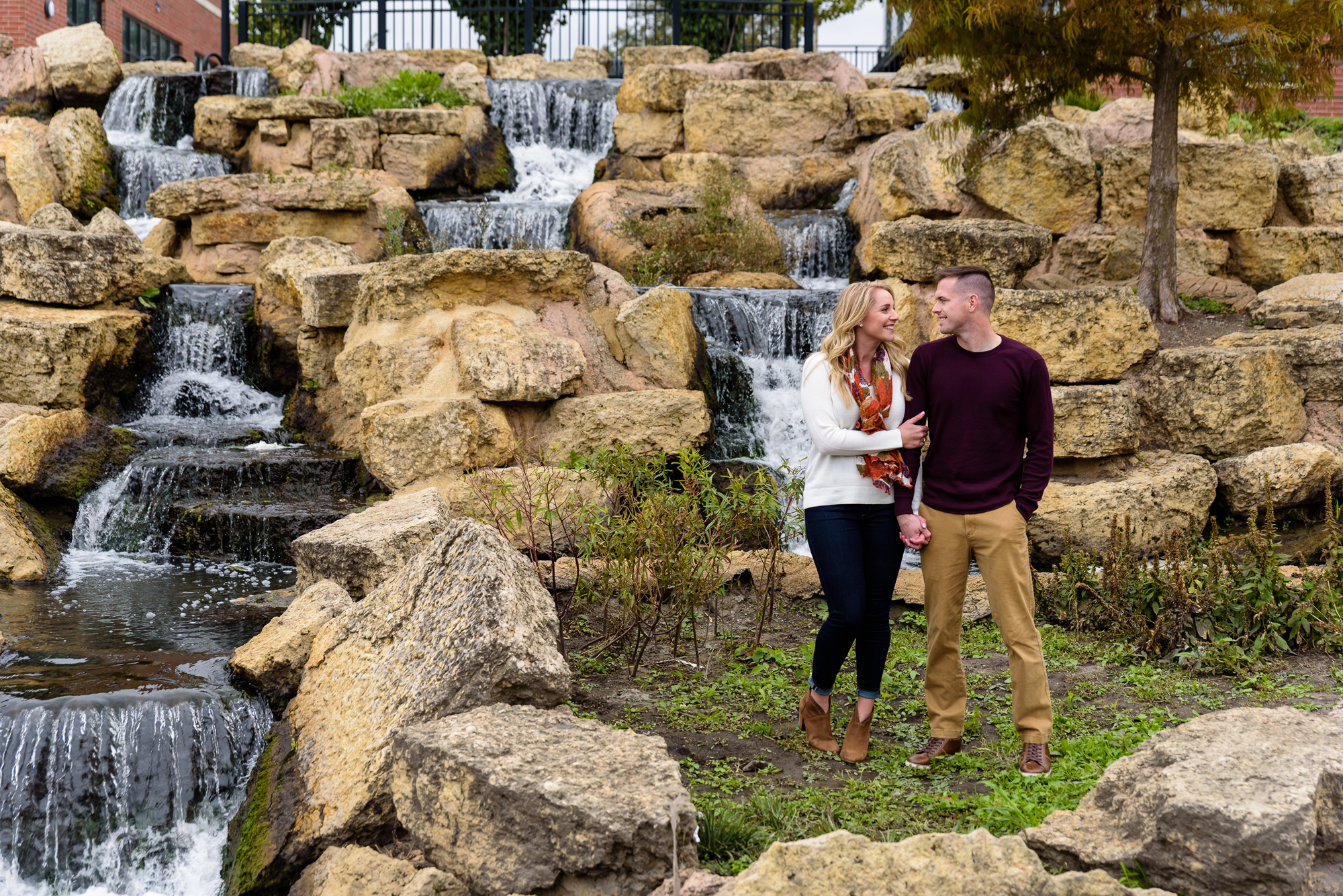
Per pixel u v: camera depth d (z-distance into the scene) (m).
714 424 10.05
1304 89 10.65
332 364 10.68
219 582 7.57
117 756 4.62
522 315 9.54
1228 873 2.85
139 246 11.89
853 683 5.51
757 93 16.55
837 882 2.76
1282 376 9.02
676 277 13.73
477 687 4.01
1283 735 3.41
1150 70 14.19
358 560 5.95
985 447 4.16
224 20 22.58
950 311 4.14
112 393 10.87
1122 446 8.75
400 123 17.28
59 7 24.00
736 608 7.00
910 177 13.55
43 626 6.29
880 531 4.30
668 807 3.16
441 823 3.49
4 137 15.58
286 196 13.94
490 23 26.23
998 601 4.21
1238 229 13.03
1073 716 5.04
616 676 5.62
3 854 4.43
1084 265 12.72
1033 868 2.81
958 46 10.85
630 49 21.59
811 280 14.54
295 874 3.94
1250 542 6.50
